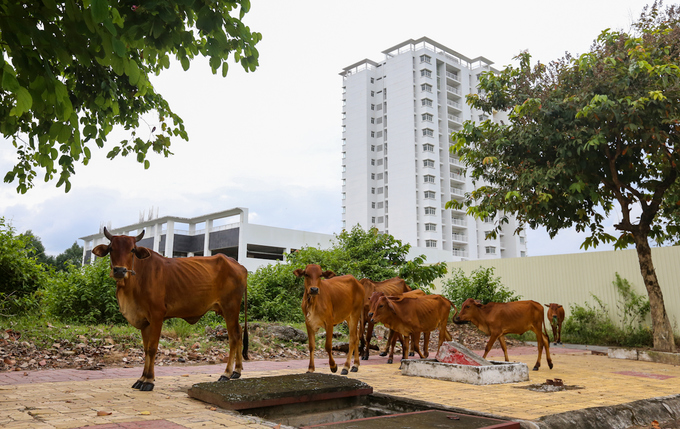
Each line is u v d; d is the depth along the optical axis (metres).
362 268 17.08
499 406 5.14
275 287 17.14
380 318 8.50
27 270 11.81
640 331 15.52
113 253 5.25
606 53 11.55
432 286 16.38
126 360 8.38
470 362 7.32
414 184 58.44
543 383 6.94
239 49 3.95
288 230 43.97
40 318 11.36
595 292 17.34
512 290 19.53
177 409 4.46
